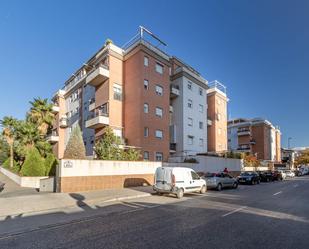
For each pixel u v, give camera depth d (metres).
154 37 32.34
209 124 44.47
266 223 8.73
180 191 15.88
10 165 37.00
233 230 7.75
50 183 17.59
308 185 27.55
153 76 31.45
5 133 37.22
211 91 46.34
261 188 23.86
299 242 6.59
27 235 7.38
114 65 31.19
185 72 37.88
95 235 7.23
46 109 38.31
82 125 38.88
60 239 6.91
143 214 10.37
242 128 71.88
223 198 15.70
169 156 32.28
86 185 17.38
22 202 12.50
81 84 40.56
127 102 30.97
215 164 33.50
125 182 20.12
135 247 6.13
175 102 37.91
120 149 22.59
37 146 35.94
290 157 95.81
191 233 7.38
